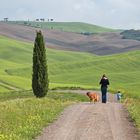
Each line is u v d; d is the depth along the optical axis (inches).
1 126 943.0
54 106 1419.8
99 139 829.2
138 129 967.6
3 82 4840.1
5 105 1378.0
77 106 1501.0
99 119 1134.4
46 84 1951.3
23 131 889.5
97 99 1950.1
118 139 836.0
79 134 890.7
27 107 1309.1
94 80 6441.9
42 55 1941.4
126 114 1257.4
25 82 4982.8
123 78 6609.3
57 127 989.8
